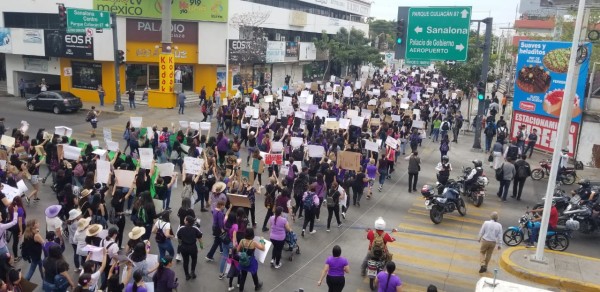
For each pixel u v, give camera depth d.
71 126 30.25
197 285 11.70
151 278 9.91
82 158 16.78
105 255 9.86
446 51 27.45
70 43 38.91
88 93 40.78
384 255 11.65
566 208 16.19
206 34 41.22
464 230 16.30
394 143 21.58
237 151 19.70
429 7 27.34
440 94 42.06
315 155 19.39
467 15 26.77
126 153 24.11
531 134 27.30
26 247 10.70
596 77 27.53
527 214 15.71
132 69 41.56
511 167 19.34
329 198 15.46
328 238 15.15
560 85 27.50
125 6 39.00
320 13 68.06
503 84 75.00
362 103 34.38
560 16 41.06
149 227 12.59
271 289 11.73
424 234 15.79
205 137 23.08
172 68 37.34
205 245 14.04
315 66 65.25
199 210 16.64
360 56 62.56
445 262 13.70
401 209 18.30
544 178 23.28
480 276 12.95
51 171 17.81
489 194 20.59
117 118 33.62
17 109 35.31
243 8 45.12
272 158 18.45
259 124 25.41
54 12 41.03
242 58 43.28
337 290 10.31
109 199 15.62
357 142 23.64
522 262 13.58
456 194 17.31
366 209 18.11
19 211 12.18
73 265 12.25
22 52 40.50
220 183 13.52
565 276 12.76
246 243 11.14
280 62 52.00
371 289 11.78
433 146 29.89
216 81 43.38
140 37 40.06
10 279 8.77
